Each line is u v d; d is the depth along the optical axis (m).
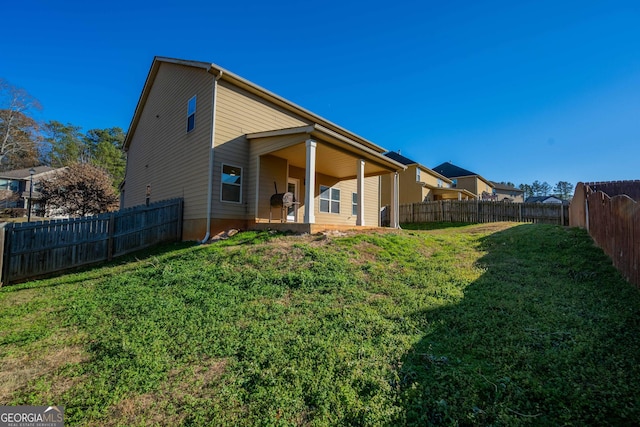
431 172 28.89
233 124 10.30
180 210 10.90
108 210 19.98
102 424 2.62
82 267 8.54
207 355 3.52
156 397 2.91
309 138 8.79
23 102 36.03
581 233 8.68
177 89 12.05
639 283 4.62
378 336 3.71
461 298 4.79
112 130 49.78
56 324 4.54
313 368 3.14
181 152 11.43
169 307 4.79
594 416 2.29
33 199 22.19
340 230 9.19
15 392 3.06
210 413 2.66
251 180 10.48
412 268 6.37
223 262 6.64
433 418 2.41
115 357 3.57
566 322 3.85
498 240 8.95
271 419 2.54
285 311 4.47
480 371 2.92
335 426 2.43
